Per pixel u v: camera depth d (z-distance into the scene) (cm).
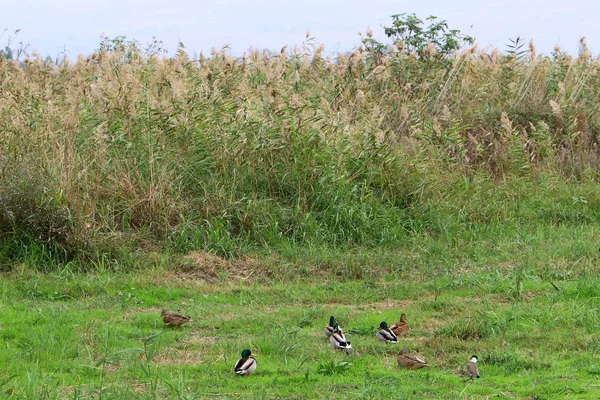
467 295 1320
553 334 1086
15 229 1416
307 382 895
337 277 1440
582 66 2355
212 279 1402
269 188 1653
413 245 1583
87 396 831
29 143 1554
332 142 1714
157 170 1573
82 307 1224
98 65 2067
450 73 2197
